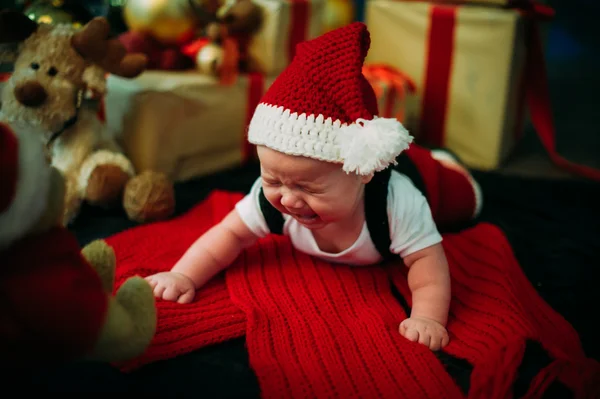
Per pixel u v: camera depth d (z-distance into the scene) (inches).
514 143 73.4
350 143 28.0
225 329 32.2
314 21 66.7
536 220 51.8
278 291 36.2
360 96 28.6
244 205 37.5
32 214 22.7
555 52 159.5
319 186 29.9
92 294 23.5
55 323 22.0
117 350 25.2
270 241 42.3
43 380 28.0
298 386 27.4
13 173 21.7
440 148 72.7
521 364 30.6
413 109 73.2
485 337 31.8
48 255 23.5
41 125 43.2
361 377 28.2
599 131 85.9
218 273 38.7
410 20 70.2
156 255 40.3
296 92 29.2
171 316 32.8
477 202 47.6
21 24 42.3
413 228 34.5
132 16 56.2
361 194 33.3
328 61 29.1
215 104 58.1
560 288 39.9
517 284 37.6
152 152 53.1
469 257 41.7
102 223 46.9
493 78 64.7
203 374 29.0
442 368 29.0
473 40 65.3
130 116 52.2
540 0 83.4
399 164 40.7
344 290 36.7
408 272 36.6
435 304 33.2
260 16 62.2
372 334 31.7
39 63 43.0
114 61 45.5
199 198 53.4
